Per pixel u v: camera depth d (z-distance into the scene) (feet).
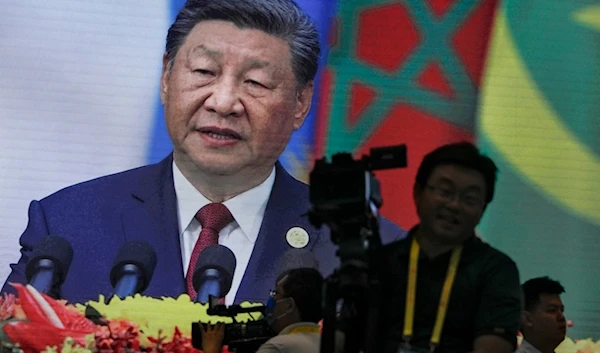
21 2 38.50
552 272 37.96
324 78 38.50
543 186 38.42
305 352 30.91
